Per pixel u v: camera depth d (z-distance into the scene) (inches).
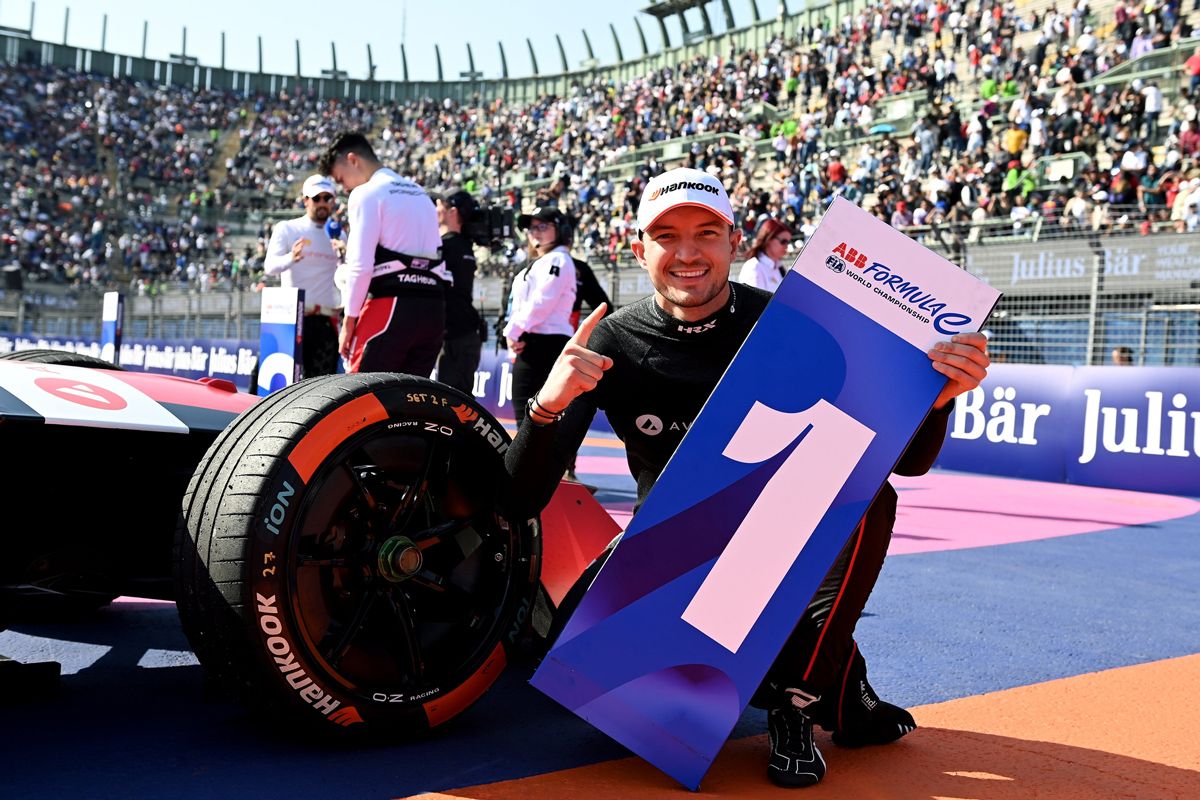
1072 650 121.9
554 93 1616.6
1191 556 194.1
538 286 225.8
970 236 460.8
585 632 76.8
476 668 85.4
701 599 76.1
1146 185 559.2
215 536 73.2
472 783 74.7
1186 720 95.9
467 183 1312.7
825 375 76.5
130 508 96.4
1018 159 664.4
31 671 92.3
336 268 254.5
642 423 84.4
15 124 1432.1
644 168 986.1
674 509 76.8
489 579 88.4
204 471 76.9
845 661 82.1
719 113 1029.2
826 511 75.3
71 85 1574.8
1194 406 290.2
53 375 91.3
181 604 75.9
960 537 208.8
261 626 72.7
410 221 177.2
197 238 1239.5
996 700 101.0
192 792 70.9
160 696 93.5
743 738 88.7
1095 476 310.0
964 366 74.0
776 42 1157.7
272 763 77.0
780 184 810.8
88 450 92.0
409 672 81.1
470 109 1625.2
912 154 710.5
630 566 77.1
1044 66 799.7
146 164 1450.5
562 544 103.0
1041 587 160.1
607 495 251.6
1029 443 327.3
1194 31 711.7
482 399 507.2
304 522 75.1
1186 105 634.8
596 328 85.2
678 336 81.5
